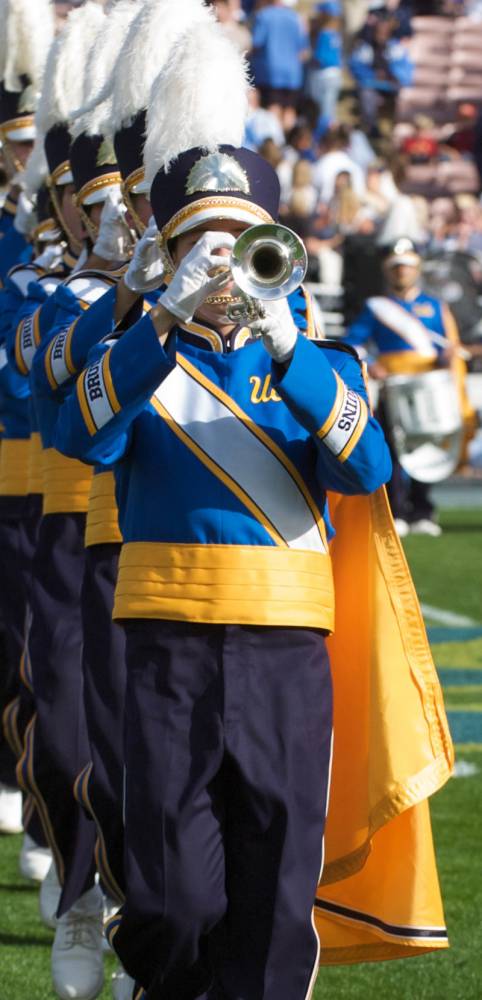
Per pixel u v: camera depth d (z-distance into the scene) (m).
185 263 7.37
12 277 11.99
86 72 10.77
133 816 7.62
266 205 7.74
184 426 7.73
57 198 11.25
